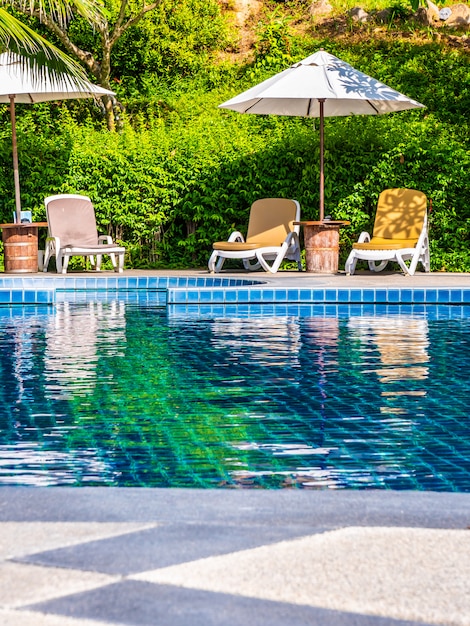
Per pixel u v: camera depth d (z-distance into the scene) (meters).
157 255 14.61
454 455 4.04
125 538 2.50
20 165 14.25
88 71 19.03
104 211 14.34
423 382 5.79
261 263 13.00
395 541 2.48
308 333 8.12
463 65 17.75
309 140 14.00
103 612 2.03
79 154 14.20
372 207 13.99
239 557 2.36
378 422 4.71
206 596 2.12
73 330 8.47
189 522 2.63
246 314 9.64
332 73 12.64
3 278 12.37
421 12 20.33
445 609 2.06
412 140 13.60
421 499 2.87
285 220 13.42
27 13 15.29
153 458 4.00
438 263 13.48
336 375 6.06
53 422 4.72
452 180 13.39
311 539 2.49
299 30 20.97
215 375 6.09
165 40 19.61
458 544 2.46
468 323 8.72
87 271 14.02
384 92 12.48
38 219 14.45
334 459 3.99
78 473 3.77
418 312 9.63
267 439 4.35
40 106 17.52
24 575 2.25
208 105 17.66
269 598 2.11
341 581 2.21
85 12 12.19
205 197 14.16
